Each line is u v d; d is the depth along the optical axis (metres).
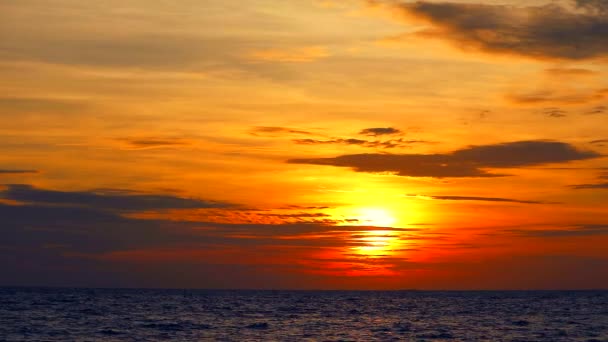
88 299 178.38
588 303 174.75
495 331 76.12
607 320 95.75
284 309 129.62
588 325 85.38
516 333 73.44
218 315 104.88
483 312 120.56
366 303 173.88
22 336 65.62
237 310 123.31
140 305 141.12
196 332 71.81
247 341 63.53
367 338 67.38
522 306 152.75
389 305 159.12
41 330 72.25
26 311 108.62
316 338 67.06
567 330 77.31
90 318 93.44
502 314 113.25
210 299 198.50
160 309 123.62
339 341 64.38
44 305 132.12
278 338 66.62
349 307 143.88
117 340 62.81
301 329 77.56
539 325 85.56
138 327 77.50
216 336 67.81
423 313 116.94
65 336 66.00
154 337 66.00
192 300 183.62
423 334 72.12
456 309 134.88
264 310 124.44
